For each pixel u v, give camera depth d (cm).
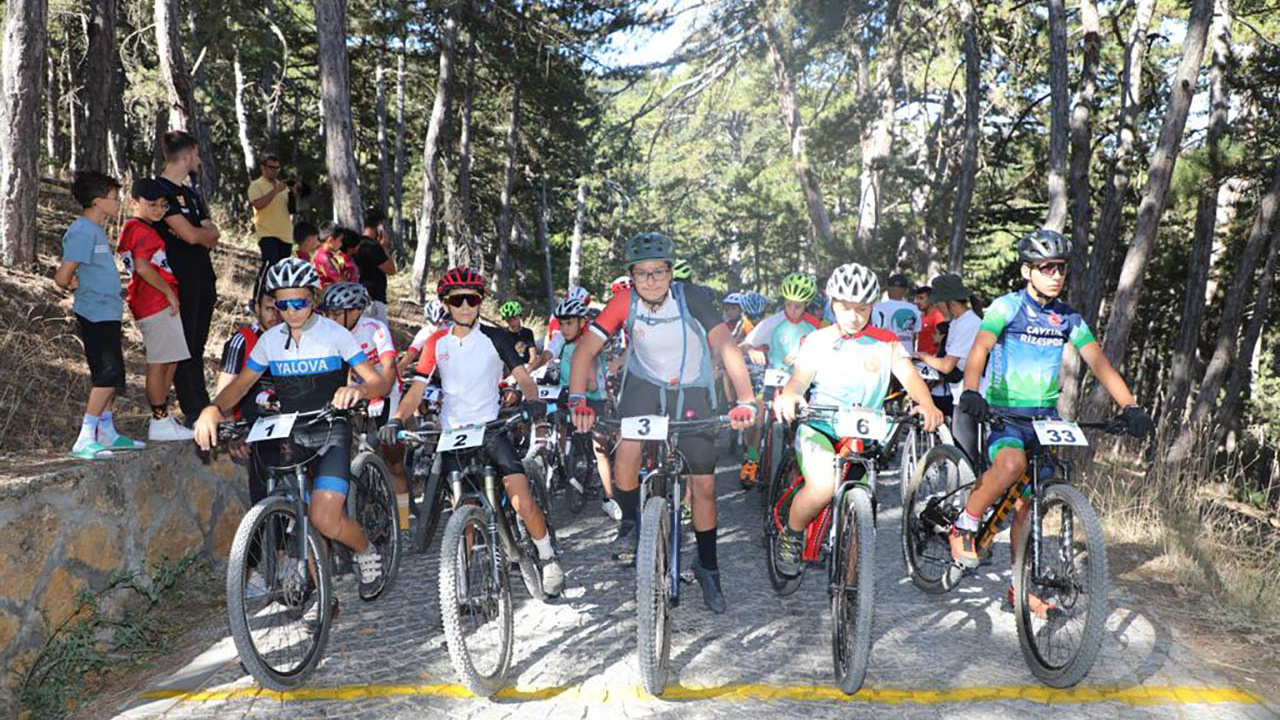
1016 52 2203
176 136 640
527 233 5541
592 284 6131
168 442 605
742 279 6475
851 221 2756
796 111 2331
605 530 729
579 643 484
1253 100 2105
